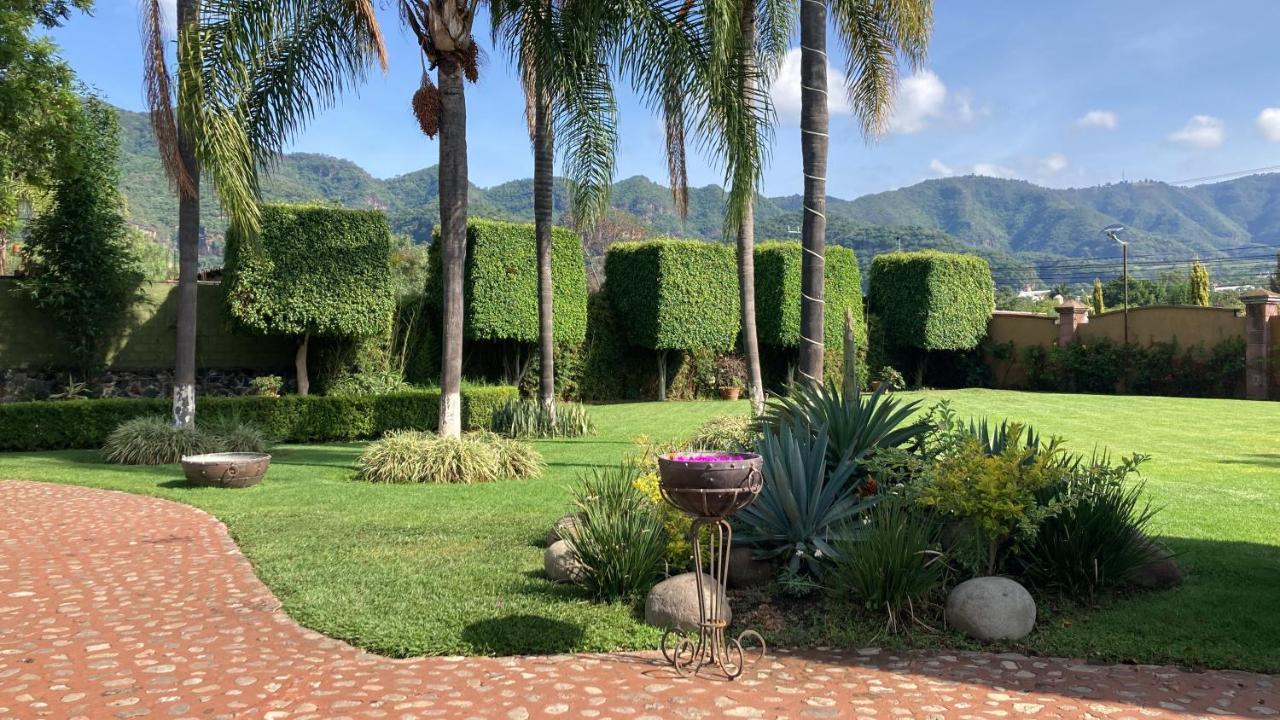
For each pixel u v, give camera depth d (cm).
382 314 1484
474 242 1666
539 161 1265
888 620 388
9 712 292
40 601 439
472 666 342
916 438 527
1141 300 4862
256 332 1414
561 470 927
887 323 2381
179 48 795
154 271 2108
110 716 289
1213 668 338
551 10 956
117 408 1159
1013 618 371
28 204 1538
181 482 842
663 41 832
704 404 1830
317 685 319
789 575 428
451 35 909
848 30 972
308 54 960
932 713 292
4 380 1316
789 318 2064
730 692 313
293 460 1034
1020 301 4947
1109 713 292
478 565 508
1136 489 480
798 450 456
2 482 848
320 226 1424
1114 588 438
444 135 924
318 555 536
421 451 866
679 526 461
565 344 1869
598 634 376
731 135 823
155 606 430
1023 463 452
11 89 1220
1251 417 1388
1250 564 490
